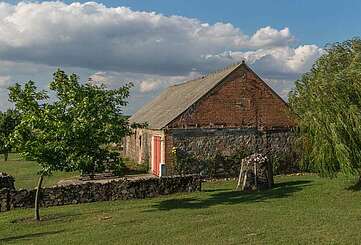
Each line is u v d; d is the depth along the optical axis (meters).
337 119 19.45
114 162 19.17
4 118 52.25
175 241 12.79
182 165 30.19
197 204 19.97
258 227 13.88
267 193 22.08
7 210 20.83
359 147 19.31
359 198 19.05
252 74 32.16
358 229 12.92
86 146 17.97
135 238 13.53
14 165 45.66
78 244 13.38
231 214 16.50
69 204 21.77
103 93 18.92
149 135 34.59
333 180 23.52
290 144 32.41
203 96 31.00
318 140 20.48
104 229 15.28
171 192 23.62
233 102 31.64
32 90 18.23
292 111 24.16
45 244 13.72
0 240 15.00
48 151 17.58
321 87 20.05
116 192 22.64
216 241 12.48
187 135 30.55
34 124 17.48
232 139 31.42
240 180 24.88
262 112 32.25
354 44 20.88
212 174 30.77
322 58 21.19
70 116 18.19
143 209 19.33
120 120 19.06
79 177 31.86
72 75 18.62
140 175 32.12
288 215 15.72
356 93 19.58
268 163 24.45
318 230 13.02
